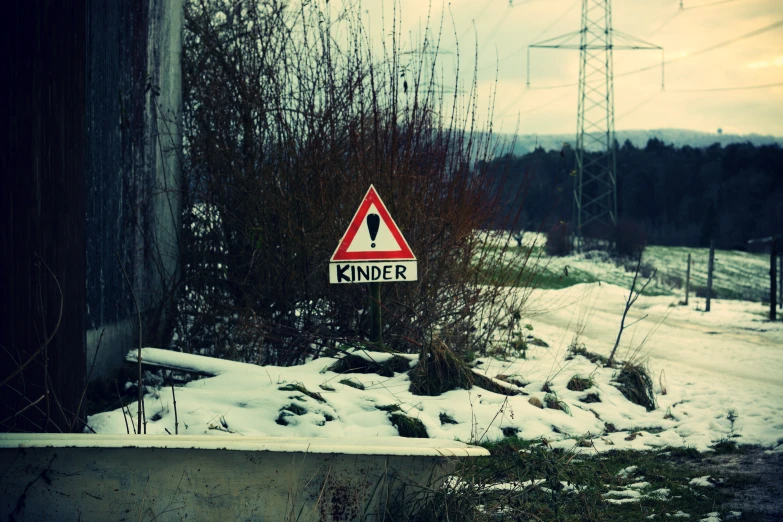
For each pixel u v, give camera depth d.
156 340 7.89
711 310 21.53
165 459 3.44
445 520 3.75
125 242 7.14
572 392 7.32
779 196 81.62
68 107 4.56
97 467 3.41
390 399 6.27
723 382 9.37
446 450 3.60
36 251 4.24
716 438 6.39
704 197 86.31
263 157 8.84
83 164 4.77
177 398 5.74
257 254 8.45
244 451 3.47
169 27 8.80
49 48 4.36
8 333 4.06
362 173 8.20
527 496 4.55
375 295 7.57
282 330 8.12
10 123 4.05
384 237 7.10
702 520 4.45
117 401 6.11
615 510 4.62
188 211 9.16
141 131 7.66
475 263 8.88
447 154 8.59
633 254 45.44
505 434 6.12
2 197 4.02
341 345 8.02
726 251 66.12
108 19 6.64
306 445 3.53
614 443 6.21
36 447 3.38
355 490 3.60
